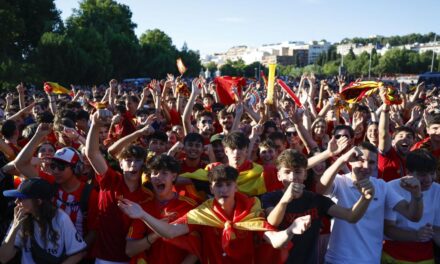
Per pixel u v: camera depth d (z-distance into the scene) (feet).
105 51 175.01
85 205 14.73
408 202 14.08
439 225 14.62
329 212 13.08
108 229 14.20
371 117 28.78
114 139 26.63
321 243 16.19
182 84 34.40
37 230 12.87
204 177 15.15
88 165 17.66
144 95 34.04
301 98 37.50
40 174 16.74
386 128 18.57
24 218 12.80
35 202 12.71
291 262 12.71
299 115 20.72
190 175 15.30
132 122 28.43
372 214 14.11
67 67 144.05
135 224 13.21
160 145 20.70
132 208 11.82
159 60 246.88
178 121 33.88
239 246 12.14
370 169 13.82
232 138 15.62
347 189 14.47
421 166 14.03
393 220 14.29
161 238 12.93
